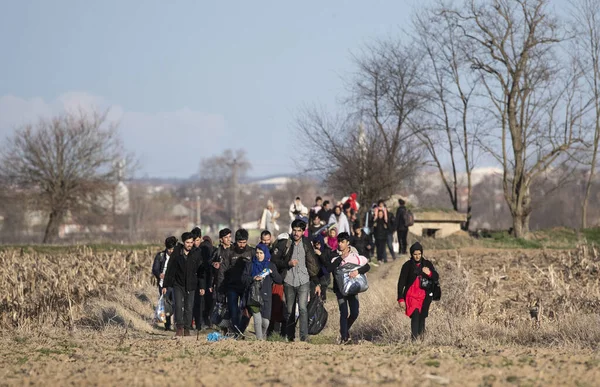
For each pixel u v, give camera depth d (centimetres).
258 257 3319
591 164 10044
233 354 2575
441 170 10688
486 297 4172
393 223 6750
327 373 2050
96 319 4053
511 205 9825
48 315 3959
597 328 3120
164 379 2012
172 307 3994
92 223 13462
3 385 2011
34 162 12800
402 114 9975
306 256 3356
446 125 10431
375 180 9581
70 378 2080
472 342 2931
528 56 9488
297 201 6181
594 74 9656
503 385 1861
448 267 6122
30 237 16362
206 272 3731
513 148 9812
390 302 4509
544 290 4656
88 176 13075
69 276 4831
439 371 2070
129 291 4947
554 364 2212
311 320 3409
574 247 8412
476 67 9725
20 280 4712
